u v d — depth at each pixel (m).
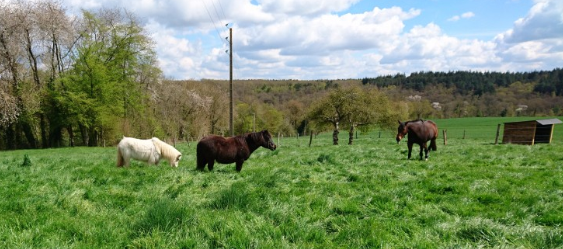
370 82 141.00
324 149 20.39
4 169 10.23
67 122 37.41
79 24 38.31
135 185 7.82
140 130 42.75
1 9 32.03
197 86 63.97
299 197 6.56
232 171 10.20
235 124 71.56
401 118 35.91
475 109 95.38
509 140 26.34
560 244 4.25
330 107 34.91
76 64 36.66
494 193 7.00
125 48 40.66
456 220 5.29
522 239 4.47
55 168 10.86
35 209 5.39
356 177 8.95
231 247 4.13
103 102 37.81
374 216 5.52
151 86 47.41
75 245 4.10
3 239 4.18
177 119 51.22
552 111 88.94
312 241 4.50
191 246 4.16
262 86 116.00
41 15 33.75
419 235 4.66
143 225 4.63
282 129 76.44
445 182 8.17
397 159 13.70
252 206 5.70
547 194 6.81
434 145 14.67
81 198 6.23
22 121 36.69
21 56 34.56
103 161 13.41
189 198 6.46
